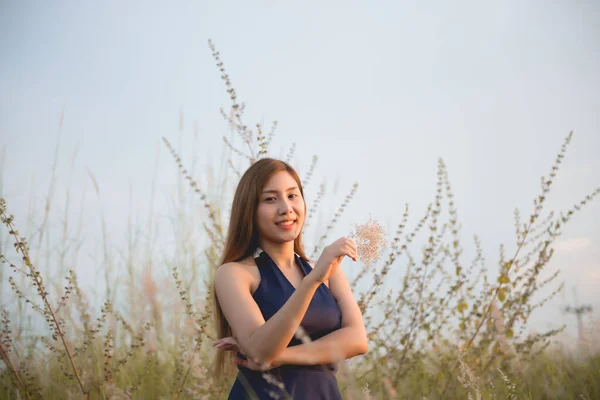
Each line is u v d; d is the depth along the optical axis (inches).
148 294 157.0
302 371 82.8
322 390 83.2
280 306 84.7
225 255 91.9
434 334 151.9
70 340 144.8
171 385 143.0
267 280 87.5
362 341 85.3
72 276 150.2
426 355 156.2
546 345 152.6
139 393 144.6
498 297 147.8
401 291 148.9
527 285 150.3
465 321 150.1
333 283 94.3
